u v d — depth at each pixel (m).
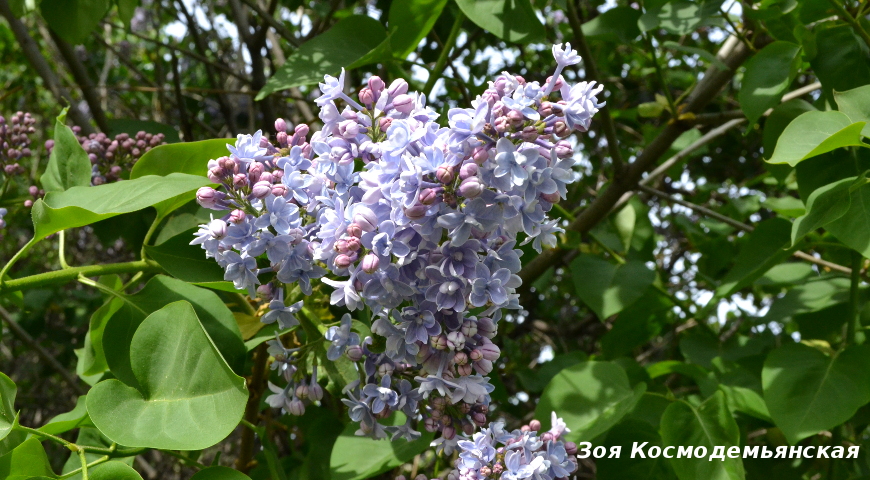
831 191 0.55
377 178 0.45
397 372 0.51
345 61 0.66
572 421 0.59
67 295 1.21
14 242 1.46
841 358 0.60
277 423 0.79
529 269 0.84
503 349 1.25
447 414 0.50
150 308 0.53
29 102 1.55
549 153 0.45
